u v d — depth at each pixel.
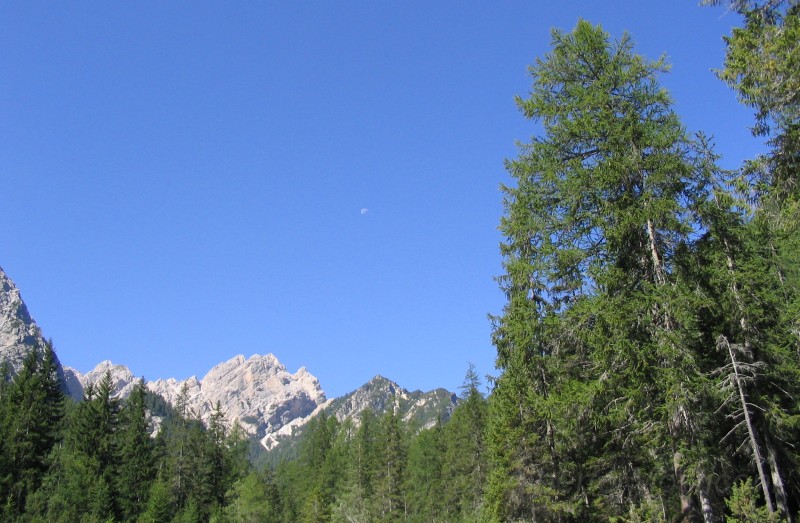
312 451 116.50
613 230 16.30
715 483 16.05
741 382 16.27
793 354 18.73
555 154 18.42
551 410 17.84
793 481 18.03
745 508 13.73
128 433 80.25
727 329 17.59
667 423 15.61
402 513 75.81
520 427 23.67
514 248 21.09
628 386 16.25
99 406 77.00
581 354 20.38
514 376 23.14
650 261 16.84
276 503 92.50
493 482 25.20
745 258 18.34
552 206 18.39
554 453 23.34
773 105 13.87
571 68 18.66
